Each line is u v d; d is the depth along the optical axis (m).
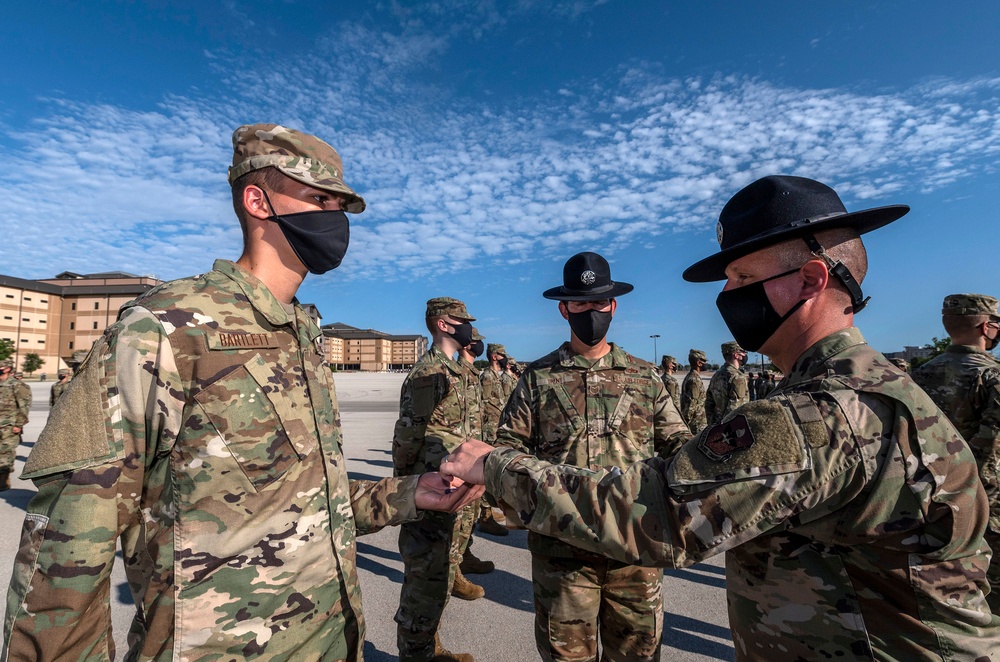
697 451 1.13
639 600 2.34
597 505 1.15
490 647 3.34
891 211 1.20
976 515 1.08
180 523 1.26
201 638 1.24
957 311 3.75
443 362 3.82
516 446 2.81
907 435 1.05
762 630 1.21
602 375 2.83
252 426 1.35
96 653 1.15
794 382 1.27
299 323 1.62
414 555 3.02
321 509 1.49
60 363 71.56
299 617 1.38
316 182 1.56
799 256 1.28
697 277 1.66
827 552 1.12
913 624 1.05
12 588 1.12
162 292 1.36
